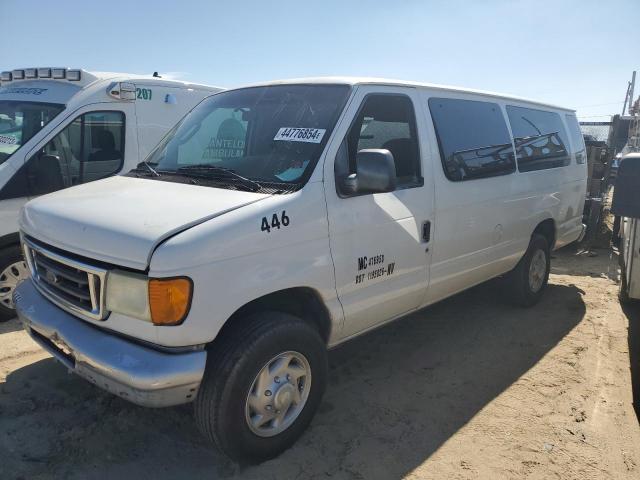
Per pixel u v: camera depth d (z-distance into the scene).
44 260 3.16
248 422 2.90
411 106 3.97
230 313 2.75
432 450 3.27
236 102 3.99
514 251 5.23
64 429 3.34
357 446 3.28
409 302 4.01
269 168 3.30
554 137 5.93
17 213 4.92
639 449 3.35
